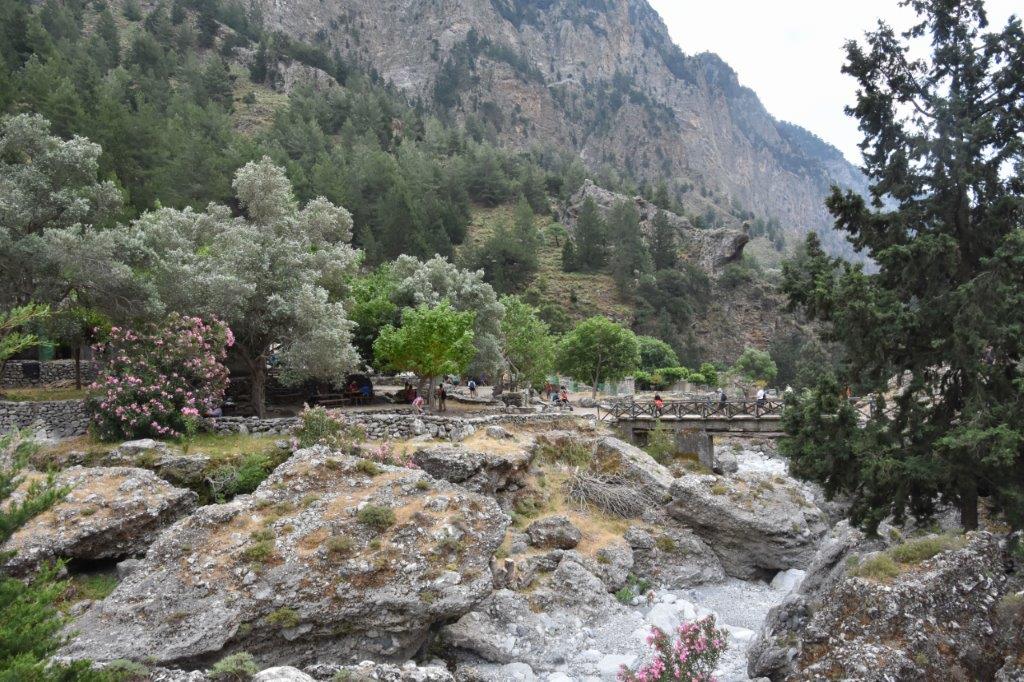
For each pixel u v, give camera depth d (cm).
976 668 1265
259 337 3075
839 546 1902
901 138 2039
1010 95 1919
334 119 16775
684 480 2870
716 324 13762
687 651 1270
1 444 948
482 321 4391
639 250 14138
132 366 2508
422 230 11431
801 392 2234
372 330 3759
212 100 14962
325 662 1564
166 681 1149
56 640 900
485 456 2617
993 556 1426
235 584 1570
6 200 2594
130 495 1975
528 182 16938
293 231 3497
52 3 15238
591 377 6950
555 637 1947
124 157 7269
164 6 19462
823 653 1433
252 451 2434
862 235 2102
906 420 1969
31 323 2548
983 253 1970
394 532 1745
